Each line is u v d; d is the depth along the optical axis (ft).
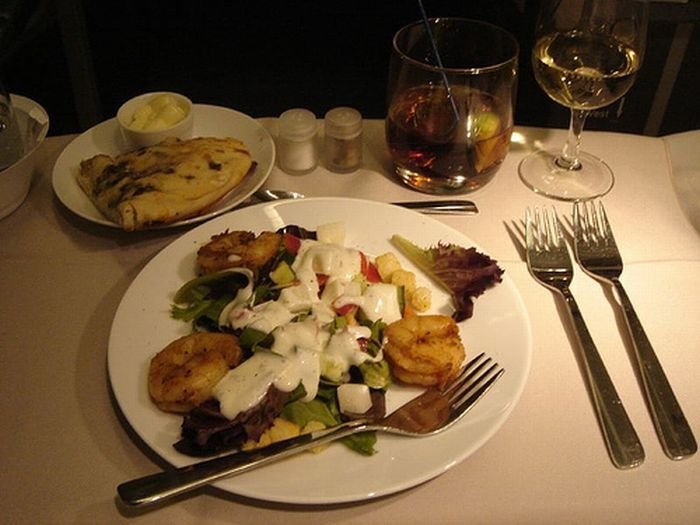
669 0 5.80
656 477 2.36
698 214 3.59
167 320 2.77
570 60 3.47
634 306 3.01
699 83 6.30
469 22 3.47
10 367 2.70
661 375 2.67
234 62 9.70
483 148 3.39
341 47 10.01
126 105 3.83
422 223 3.27
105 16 10.49
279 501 2.15
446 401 2.45
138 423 2.35
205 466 2.19
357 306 2.75
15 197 3.41
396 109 3.47
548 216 3.48
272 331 2.55
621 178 3.80
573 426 2.53
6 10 6.14
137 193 3.24
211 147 3.56
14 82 8.59
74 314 2.93
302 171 3.77
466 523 2.24
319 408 2.42
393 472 2.24
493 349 2.69
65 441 2.43
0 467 2.35
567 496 2.30
